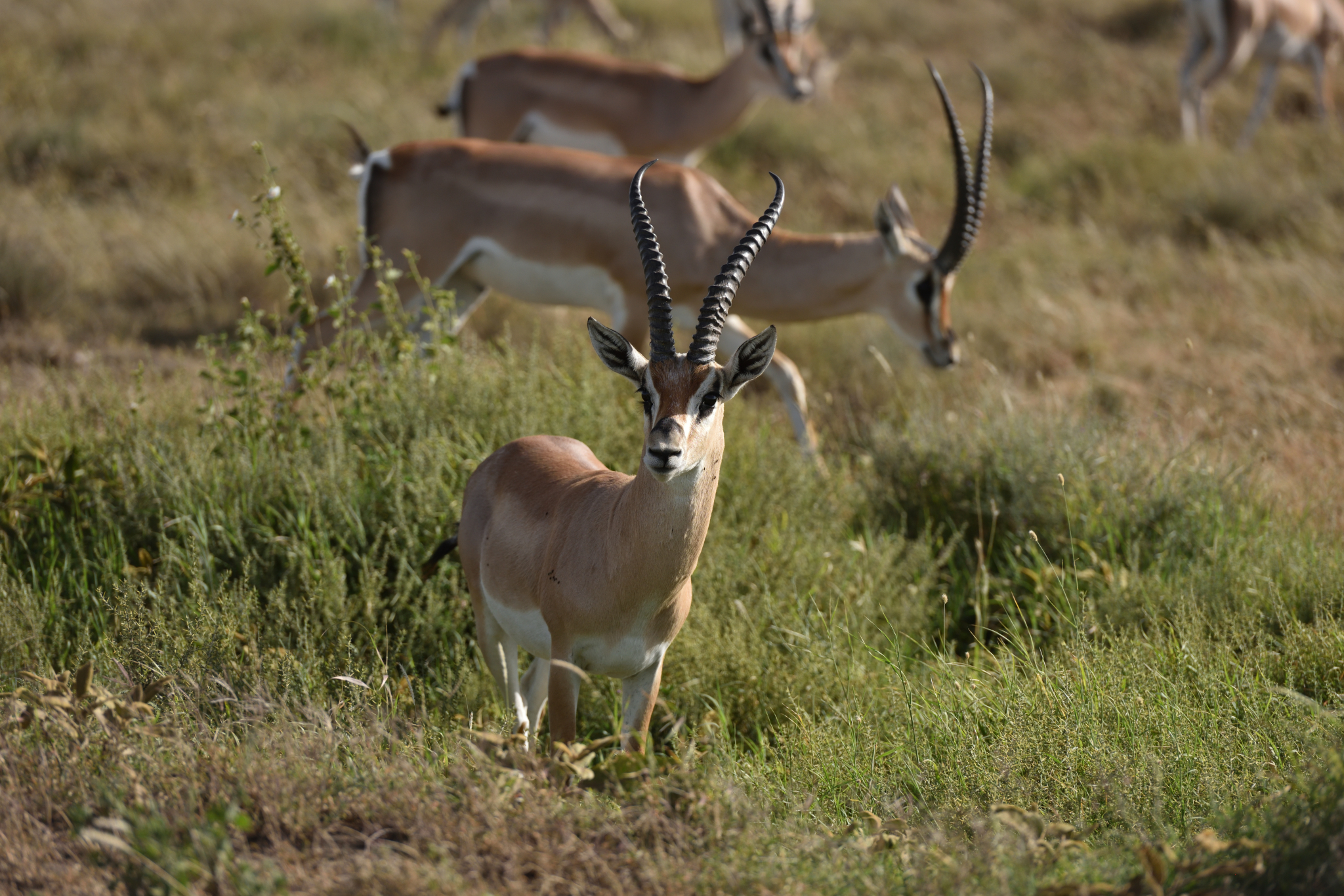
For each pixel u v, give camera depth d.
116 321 32.59
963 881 10.33
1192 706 15.03
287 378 23.95
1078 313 34.56
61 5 58.00
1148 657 16.67
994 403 26.83
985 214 45.59
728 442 22.73
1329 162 49.41
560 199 25.81
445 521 18.56
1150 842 11.55
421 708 15.41
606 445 21.48
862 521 22.64
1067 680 15.71
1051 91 60.59
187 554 17.56
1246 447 24.64
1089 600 18.28
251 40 56.25
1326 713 14.23
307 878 9.99
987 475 22.84
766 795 13.24
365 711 14.12
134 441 20.42
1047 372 31.97
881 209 26.55
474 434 20.89
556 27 63.06
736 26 62.56
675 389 13.06
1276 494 22.41
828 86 55.69
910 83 60.84
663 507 13.09
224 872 9.66
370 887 9.74
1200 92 56.75
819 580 19.48
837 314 27.73
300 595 17.75
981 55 66.38
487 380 22.33
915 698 16.17
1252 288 36.50
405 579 18.25
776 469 22.28
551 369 23.81
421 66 56.25
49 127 42.66
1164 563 20.16
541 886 10.21
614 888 10.20
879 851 11.44
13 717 12.50
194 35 56.31
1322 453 25.14
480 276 27.12
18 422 21.81
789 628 18.30
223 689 14.55
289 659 15.13
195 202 40.09
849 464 25.48
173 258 34.75
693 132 38.38
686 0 74.62
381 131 45.66
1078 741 14.08
